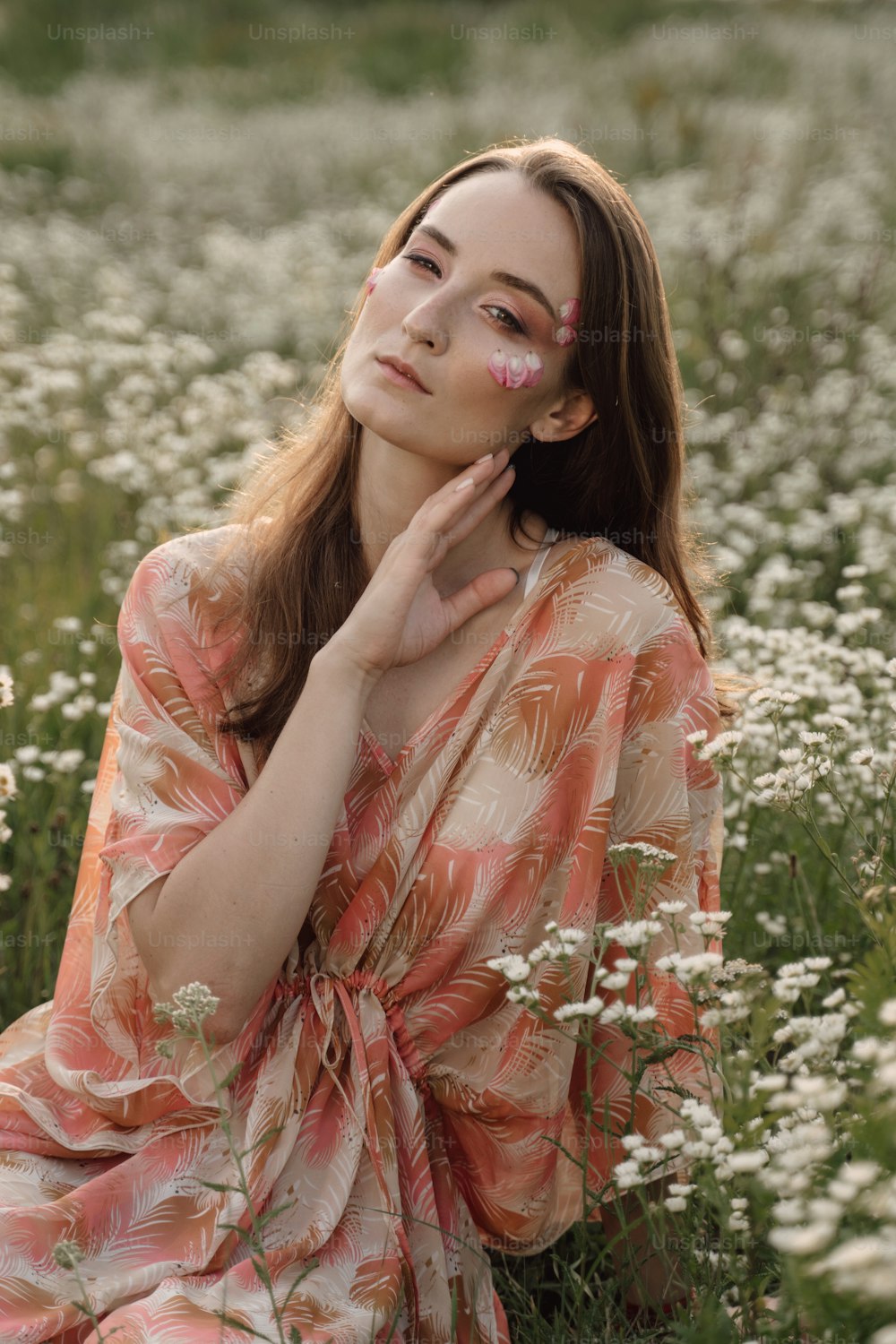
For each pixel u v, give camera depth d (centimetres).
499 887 202
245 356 741
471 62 1556
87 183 1099
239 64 1609
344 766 195
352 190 1143
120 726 208
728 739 210
